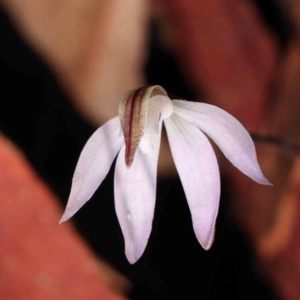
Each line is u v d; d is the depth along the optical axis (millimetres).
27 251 182
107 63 191
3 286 181
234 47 200
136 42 192
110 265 187
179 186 195
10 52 192
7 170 183
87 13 190
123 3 190
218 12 200
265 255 191
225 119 164
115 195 169
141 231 168
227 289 191
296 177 190
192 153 167
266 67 200
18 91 192
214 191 166
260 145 192
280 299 189
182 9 199
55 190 190
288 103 195
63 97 192
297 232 189
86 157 166
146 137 167
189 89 198
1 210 182
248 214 192
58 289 182
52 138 192
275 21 202
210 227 165
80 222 190
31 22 190
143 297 189
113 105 192
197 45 199
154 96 165
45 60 191
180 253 192
